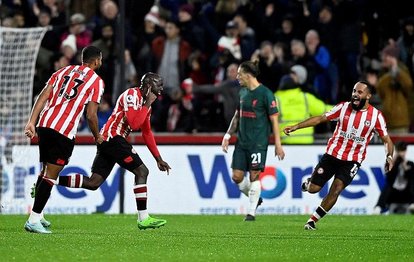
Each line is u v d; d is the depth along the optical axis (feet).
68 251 88.12
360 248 95.55
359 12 190.29
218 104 181.88
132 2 194.59
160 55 188.44
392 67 180.75
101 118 175.63
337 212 164.55
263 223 134.51
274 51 184.14
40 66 189.88
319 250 92.94
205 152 164.14
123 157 112.68
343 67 187.42
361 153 122.72
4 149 165.68
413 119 182.19
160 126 181.78
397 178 163.94
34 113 104.01
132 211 162.40
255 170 139.85
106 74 183.11
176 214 160.15
